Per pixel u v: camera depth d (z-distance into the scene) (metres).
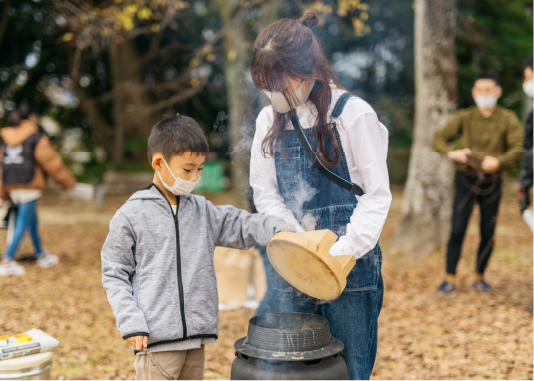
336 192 2.00
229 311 4.27
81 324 4.03
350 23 12.72
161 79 16.78
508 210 10.30
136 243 2.00
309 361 1.74
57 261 6.17
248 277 4.52
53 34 13.28
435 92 6.50
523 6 14.33
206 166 16.22
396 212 11.15
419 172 6.62
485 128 4.60
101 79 17.48
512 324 3.88
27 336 2.19
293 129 2.06
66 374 3.10
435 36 6.43
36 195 5.69
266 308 2.27
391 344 3.62
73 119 18.94
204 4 14.57
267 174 2.19
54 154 5.70
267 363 1.74
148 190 2.10
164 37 15.80
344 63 17.14
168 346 1.93
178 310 1.96
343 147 1.97
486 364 3.20
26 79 17.06
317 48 1.89
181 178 2.02
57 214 11.01
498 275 5.38
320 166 1.99
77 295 4.82
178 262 2.01
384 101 16.38
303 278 1.86
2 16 14.80
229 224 2.15
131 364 3.27
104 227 9.26
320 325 1.89
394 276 5.51
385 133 2.02
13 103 17.45
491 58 13.85
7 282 5.18
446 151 4.66
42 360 2.12
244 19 8.60
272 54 1.81
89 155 16.81
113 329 3.94
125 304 1.88
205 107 16.62
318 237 1.76
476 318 4.06
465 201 4.65
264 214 2.08
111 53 15.45
